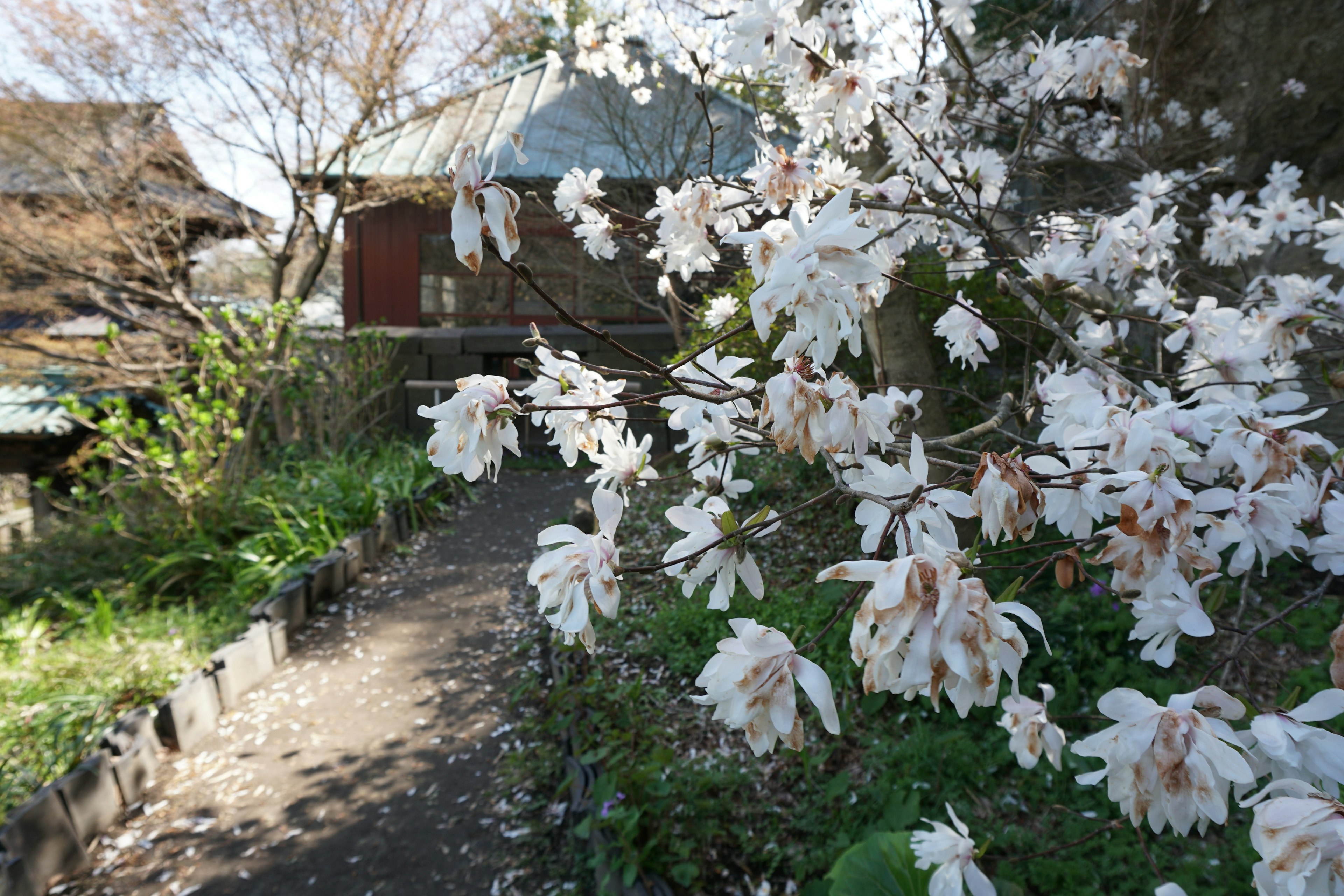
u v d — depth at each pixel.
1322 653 2.56
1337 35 3.48
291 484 5.66
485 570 5.06
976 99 2.86
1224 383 1.34
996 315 4.03
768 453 5.08
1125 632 2.69
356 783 2.86
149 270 7.58
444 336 8.68
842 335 0.74
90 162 7.15
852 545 3.95
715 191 1.46
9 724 2.94
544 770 2.82
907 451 1.03
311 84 7.31
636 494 5.52
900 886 1.62
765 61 1.57
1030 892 1.92
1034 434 2.87
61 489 8.24
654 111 7.91
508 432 0.93
